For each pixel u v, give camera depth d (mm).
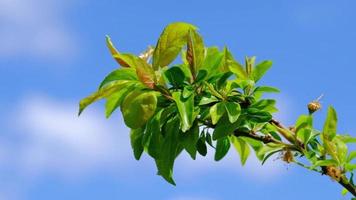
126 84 706
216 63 716
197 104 709
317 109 751
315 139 763
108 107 721
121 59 718
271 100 721
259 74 733
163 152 724
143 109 688
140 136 743
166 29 709
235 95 721
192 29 707
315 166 732
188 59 706
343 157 737
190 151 716
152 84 697
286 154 755
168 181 728
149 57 732
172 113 722
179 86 708
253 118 725
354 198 741
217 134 705
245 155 807
